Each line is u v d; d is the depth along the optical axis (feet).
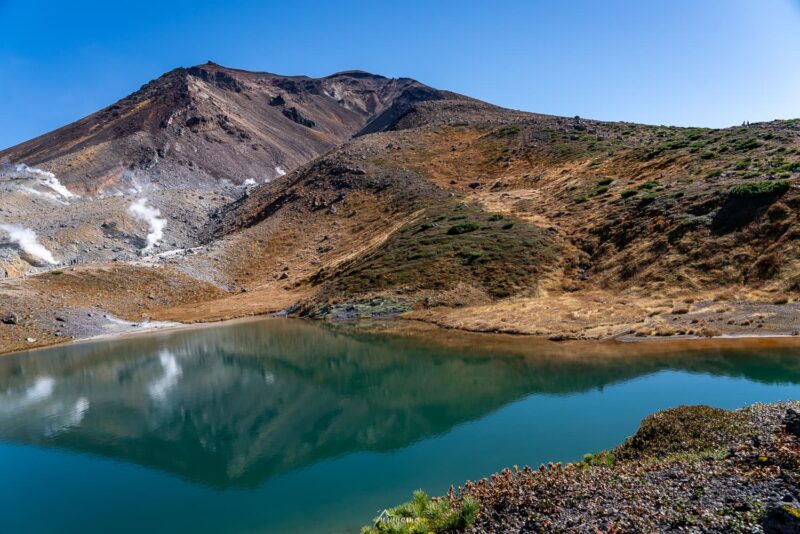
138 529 57.26
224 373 131.03
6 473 74.90
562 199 234.38
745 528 32.86
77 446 85.15
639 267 158.20
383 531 45.11
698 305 128.06
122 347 180.96
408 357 127.95
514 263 189.78
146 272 281.95
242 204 448.65
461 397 92.94
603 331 126.62
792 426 44.91
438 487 59.98
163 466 74.90
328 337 166.20
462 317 163.84
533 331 138.00
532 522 40.55
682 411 57.57
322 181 388.78
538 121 410.31
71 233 396.37
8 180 586.86
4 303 217.97
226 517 58.44
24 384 134.92
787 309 113.39
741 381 82.89
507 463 64.13
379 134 470.80
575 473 48.75
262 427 88.33
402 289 197.26
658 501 38.99
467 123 458.09
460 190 313.73
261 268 311.27
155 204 486.79
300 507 59.00
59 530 57.93
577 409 80.07
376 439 77.20
